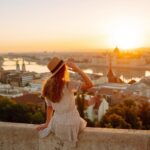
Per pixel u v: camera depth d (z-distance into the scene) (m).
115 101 55.22
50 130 4.04
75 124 3.92
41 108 41.06
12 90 77.75
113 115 33.31
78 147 4.05
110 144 3.98
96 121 37.84
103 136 3.98
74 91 3.84
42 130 4.14
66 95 3.81
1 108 38.47
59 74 3.76
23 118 38.44
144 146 3.88
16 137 4.27
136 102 44.53
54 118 3.97
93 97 46.75
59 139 4.06
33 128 4.20
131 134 3.92
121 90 72.00
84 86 3.76
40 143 4.17
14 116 38.53
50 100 3.83
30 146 4.23
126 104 41.62
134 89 73.06
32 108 40.12
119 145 3.95
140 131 4.02
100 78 92.56
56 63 3.75
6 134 4.30
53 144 4.10
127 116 34.81
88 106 43.25
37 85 81.50
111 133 3.97
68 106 3.84
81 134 4.03
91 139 4.01
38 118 37.75
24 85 92.56
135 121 34.59
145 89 71.94
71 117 3.90
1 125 4.33
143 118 37.44
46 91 3.80
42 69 157.00
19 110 38.81
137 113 37.16
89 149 4.04
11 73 113.62
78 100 35.28
